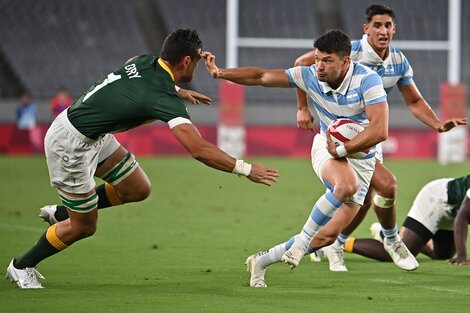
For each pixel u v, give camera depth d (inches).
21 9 4375.0
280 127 3607.3
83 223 1002.7
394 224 1154.7
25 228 1588.3
